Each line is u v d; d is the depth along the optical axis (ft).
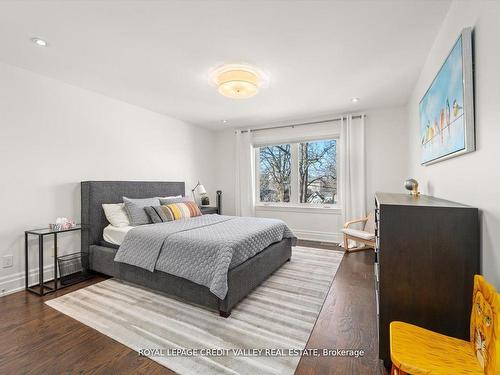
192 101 12.21
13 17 5.89
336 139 15.17
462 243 4.45
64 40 6.89
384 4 5.60
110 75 9.21
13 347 5.58
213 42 7.03
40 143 9.15
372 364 5.08
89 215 10.13
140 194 12.46
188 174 16.53
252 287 8.06
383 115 13.62
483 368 3.25
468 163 4.78
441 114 6.06
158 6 5.55
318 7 5.65
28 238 8.78
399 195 8.20
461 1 5.04
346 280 9.34
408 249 4.74
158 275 8.00
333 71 8.95
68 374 4.84
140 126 13.14
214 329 6.28
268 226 9.86
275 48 7.37
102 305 7.46
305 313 7.02
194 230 8.85
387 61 8.25
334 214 15.33
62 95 9.79
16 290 8.41
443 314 4.58
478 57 4.29
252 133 17.52
